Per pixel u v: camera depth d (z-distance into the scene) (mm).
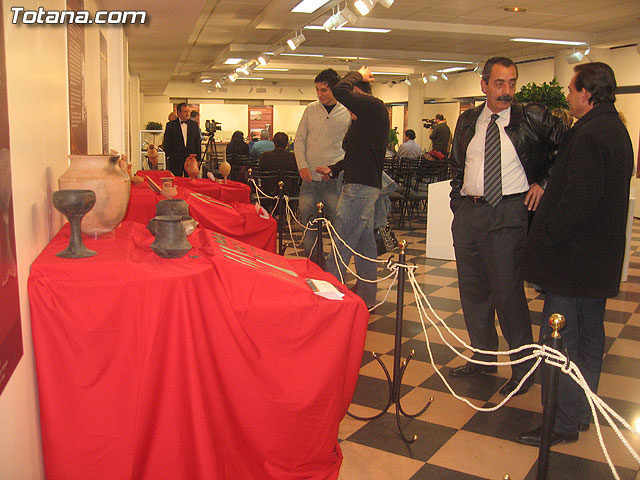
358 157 3953
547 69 13867
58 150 2160
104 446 1693
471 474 2359
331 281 2283
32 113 1711
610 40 10633
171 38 6801
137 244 2066
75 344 1654
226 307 1864
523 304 3057
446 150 13141
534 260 2549
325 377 1988
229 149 10844
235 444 1954
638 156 10570
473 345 3342
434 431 2699
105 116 4523
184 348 1763
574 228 2393
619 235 2436
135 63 10109
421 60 14094
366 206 4008
